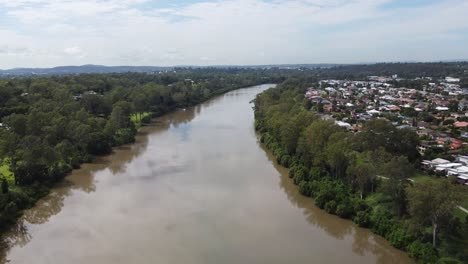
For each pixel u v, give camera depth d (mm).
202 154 126125
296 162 106500
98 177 103438
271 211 81812
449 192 61531
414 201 62531
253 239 69750
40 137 110562
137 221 76562
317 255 64750
